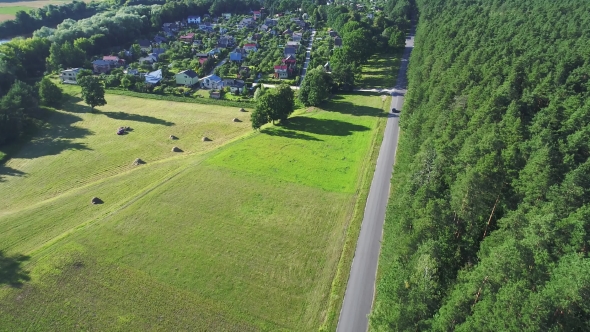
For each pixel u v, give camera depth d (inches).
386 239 2079.2
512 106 2516.0
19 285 2138.3
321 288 2134.6
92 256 2342.5
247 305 2039.9
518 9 5895.7
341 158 3526.1
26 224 2687.0
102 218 2689.5
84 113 4709.6
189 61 6387.8
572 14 5088.6
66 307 2016.5
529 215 1673.2
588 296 1167.0
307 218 2701.8
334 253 2377.0
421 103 3334.2
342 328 1902.1
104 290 2114.9
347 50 5492.1
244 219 2684.5
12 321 1942.7
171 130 4274.1
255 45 6988.2
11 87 4653.1
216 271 2250.2
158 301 2055.9
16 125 3988.7
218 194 2967.5
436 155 2223.2
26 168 3528.5
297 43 7057.1
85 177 3366.1
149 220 2669.8
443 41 4439.0
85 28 6993.1
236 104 4928.6
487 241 1684.3
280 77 5831.7
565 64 3142.2
